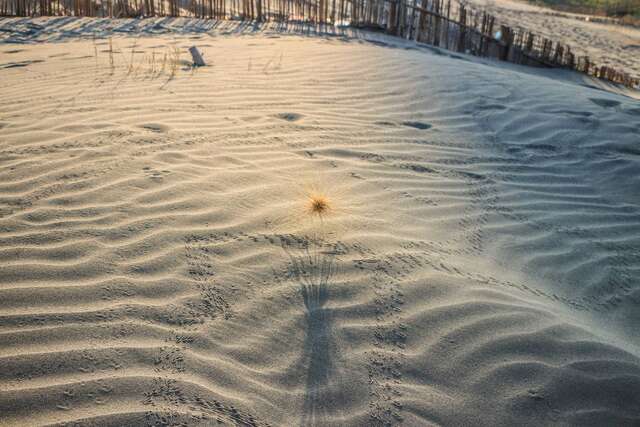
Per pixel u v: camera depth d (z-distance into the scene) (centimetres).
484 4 2375
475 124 586
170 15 1226
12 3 1155
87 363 228
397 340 258
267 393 226
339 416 220
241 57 766
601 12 2575
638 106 709
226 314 264
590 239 397
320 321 265
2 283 265
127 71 657
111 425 203
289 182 392
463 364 247
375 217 363
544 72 1202
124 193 352
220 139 454
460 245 354
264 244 315
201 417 210
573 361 254
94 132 446
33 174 369
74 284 270
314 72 697
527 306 293
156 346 241
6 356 226
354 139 496
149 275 282
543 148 550
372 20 1302
